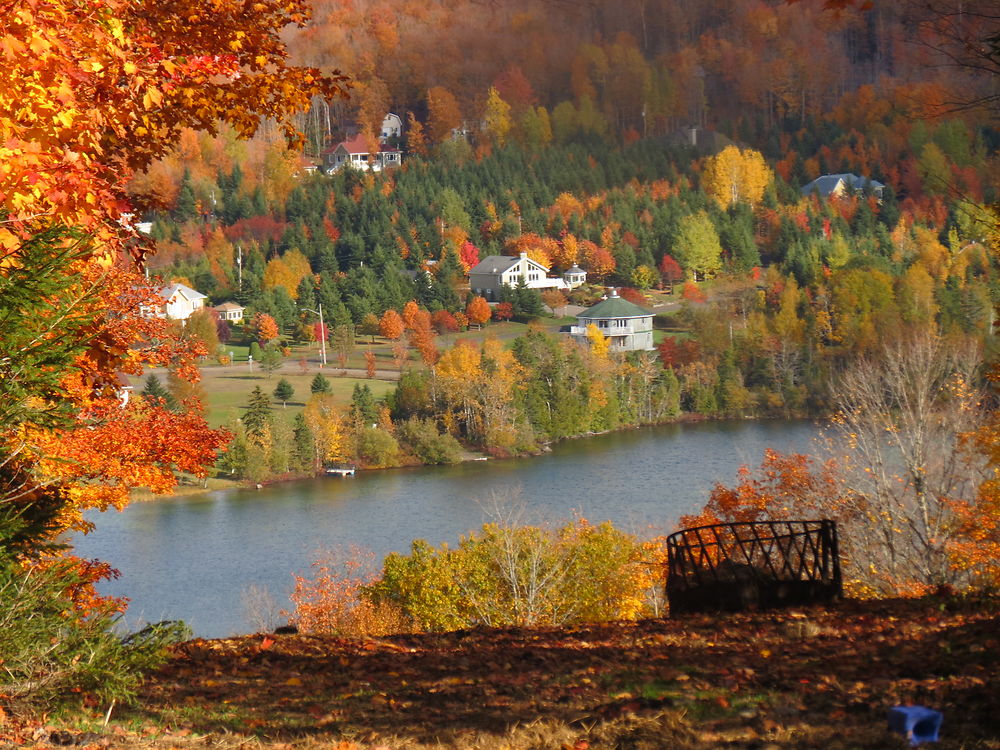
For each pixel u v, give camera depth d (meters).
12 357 9.16
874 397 34.75
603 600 40.56
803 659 11.00
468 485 87.00
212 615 55.59
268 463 92.00
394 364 129.88
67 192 11.80
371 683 11.11
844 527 33.25
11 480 9.95
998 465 30.22
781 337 111.00
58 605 9.19
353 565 56.78
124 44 13.36
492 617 39.91
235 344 140.62
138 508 81.75
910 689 9.09
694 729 8.16
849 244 138.00
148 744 8.24
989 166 105.75
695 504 73.50
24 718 8.41
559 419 105.31
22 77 11.51
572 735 8.26
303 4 16.39
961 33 18.44
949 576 31.50
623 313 132.25
